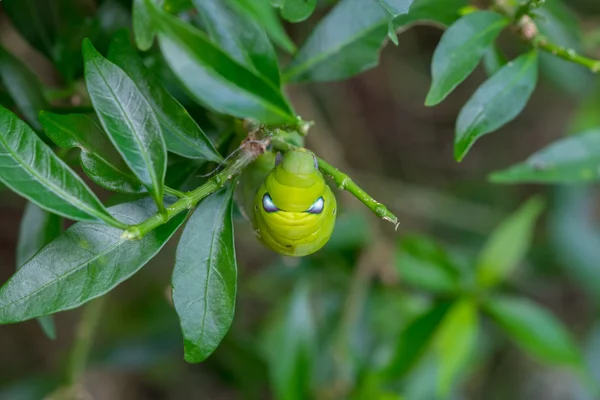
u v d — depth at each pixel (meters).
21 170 0.32
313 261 0.46
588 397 0.63
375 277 0.47
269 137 0.34
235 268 0.34
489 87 0.36
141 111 0.33
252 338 0.51
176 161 0.36
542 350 0.44
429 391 0.45
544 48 0.37
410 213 0.69
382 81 0.71
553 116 0.72
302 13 0.34
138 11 0.34
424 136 0.74
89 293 0.33
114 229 0.33
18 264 0.37
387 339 0.46
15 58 0.37
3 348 0.62
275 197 0.34
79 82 0.39
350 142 0.72
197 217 0.34
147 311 0.53
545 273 0.62
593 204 0.59
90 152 0.34
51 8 0.39
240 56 0.35
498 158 0.74
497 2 0.37
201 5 0.34
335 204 0.35
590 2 0.57
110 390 0.65
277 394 0.43
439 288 0.44
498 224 0.68
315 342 0.46
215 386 0.67
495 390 0.66
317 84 0.66
